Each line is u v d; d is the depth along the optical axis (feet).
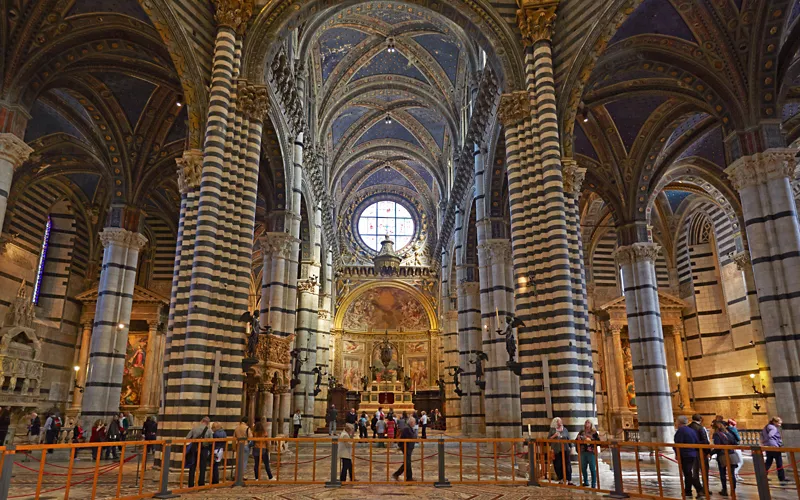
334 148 137.08
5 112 51.24
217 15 55.26
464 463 57.41
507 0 61.36
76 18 52.90
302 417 95.55
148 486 38.96
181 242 51.78
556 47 58.65
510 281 81.51
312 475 43.09
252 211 52.44
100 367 69.10
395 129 144.15
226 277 49.26
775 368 51.34
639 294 81.25
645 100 72.64
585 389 51.03
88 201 98.94
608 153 81.05
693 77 60.44
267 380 62.13
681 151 81.56
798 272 51.88
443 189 145.07
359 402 158.92
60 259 101.40
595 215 111.45
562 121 57.00
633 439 97.25
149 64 59.67
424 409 150.41
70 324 100.99
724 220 110.32
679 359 113.60
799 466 47.67
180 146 75.10
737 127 57.93
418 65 111.86
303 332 99.35
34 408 83.35
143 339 108.88
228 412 46.98
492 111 78.64
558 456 41.39
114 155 73.56
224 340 48.24
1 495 24.07
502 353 76.13
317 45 103.19
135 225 74.64
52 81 58.80
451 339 136.56
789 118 73.15
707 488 28.76
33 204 96.02
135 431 90.22
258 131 54.44
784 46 56.70
